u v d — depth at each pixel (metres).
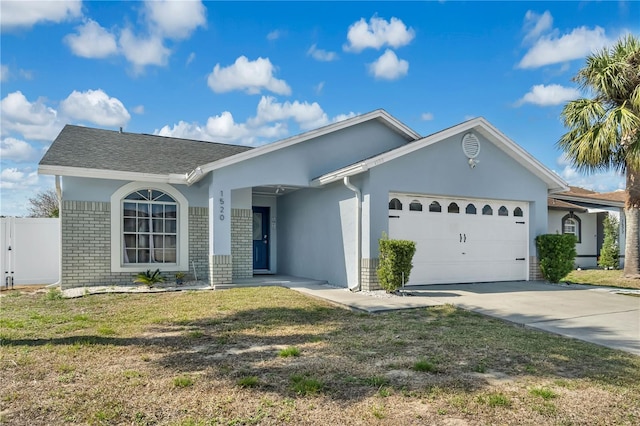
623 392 4.10
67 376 4.42
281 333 6.38
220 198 11.18
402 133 13.81
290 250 14.52
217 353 5.31
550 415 3.58
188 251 12.35
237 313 7.79
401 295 9.77
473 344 5.75
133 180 11.45
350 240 11.10
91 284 11.24
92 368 4.68
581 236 21.23
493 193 12.21
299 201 13.95
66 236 11.02
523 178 12.82
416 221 11.32
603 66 12.65
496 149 12.34
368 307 8.27
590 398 3.94
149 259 11.98
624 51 12.56
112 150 12.78
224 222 11.22
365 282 10.44
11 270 12.51
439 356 5.19
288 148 12.04
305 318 7.45
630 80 12.29
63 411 3.58
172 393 3.97
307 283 12.00
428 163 11.22
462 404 3.76
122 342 5.79
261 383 4.23
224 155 14.36
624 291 10.92
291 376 4.43
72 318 7.30
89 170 10.79
